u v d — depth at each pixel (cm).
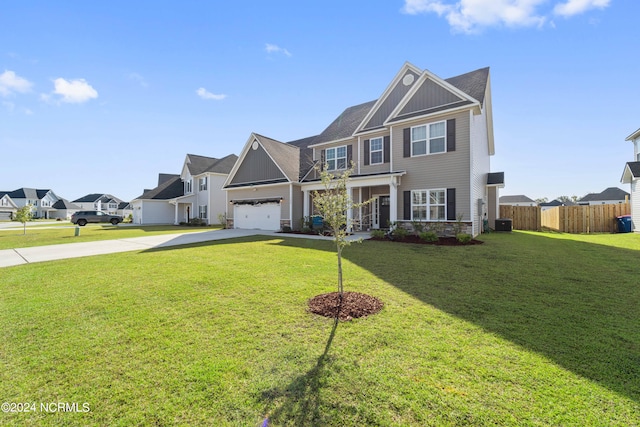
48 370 269
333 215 457
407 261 740
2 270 703
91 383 248
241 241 1227
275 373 256
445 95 1284
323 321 370
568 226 1662
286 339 321
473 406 209
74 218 3103
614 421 192
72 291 516
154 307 431
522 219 1861
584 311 390
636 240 1111
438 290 493
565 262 701
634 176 1425
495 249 904
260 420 202
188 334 339
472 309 402
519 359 271
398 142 1398
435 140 1289
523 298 446
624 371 249
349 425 195
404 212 1369
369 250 919
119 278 604
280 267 691
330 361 273
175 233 1741
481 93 1288
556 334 322
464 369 255
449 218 1244
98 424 202
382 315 385
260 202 1944
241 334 337
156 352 298
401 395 223
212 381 246
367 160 1571
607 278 555
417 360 272
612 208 1608
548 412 202
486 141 1722
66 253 970
